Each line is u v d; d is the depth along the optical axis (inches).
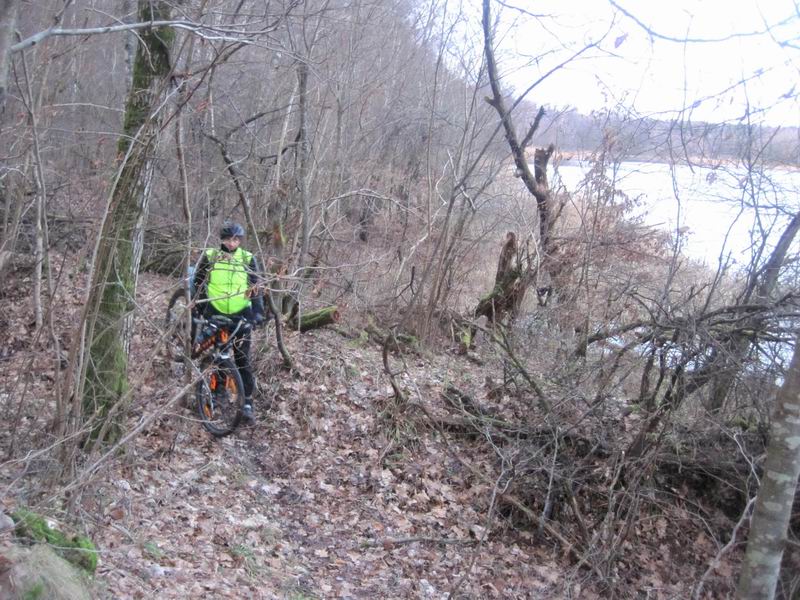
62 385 235.5
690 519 301.6
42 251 241.9
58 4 258.1
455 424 341.1
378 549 267.9
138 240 252.2
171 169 366.9
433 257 479.5
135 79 245.6
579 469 303.4
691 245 370.9
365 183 571.5
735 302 305.3
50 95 280.5
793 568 258.7
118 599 167.8
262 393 342.3
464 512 301.6
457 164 526.9
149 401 267.9
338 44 508.4
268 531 255.9
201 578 205.0
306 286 396.8
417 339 461.7
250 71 460.4
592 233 439.5
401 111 625.3
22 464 211.6
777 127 305.7
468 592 255.3
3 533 155.2
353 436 332.2
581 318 402.0
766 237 302.7
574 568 278.8
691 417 306.0
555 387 333.4
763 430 291.3
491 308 478.9
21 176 275.3
